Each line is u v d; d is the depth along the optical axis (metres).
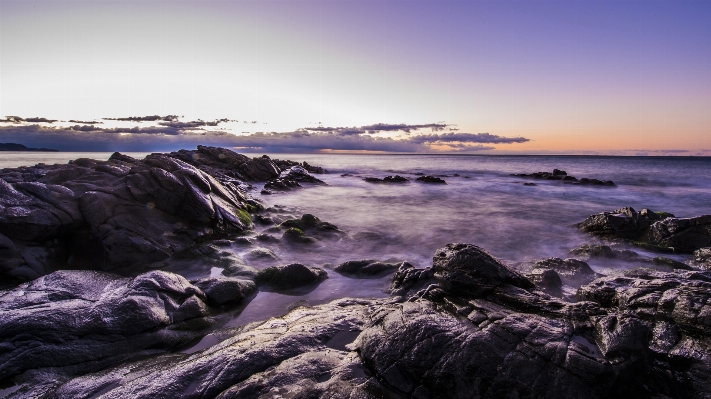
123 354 6.96
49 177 15.73
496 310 6.47
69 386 5.72
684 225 14.67
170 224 14.27
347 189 36.22
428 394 5.12
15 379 6.15
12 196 12.34
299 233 15.99
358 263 12.20
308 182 40.41
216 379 5.32
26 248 11.45
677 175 56.72
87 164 19.05
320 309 8.41
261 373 5.38
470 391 5.01
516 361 5.13
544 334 5.56
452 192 35.19
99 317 7.24
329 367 5.64
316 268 12.12
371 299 9.39
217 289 9.34
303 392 4.94
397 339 5.79
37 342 6.64
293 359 5.73
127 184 14.63
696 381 5.59
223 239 15.22
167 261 12.86
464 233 18.27
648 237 15.59
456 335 5.64
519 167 83.00
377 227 19.38
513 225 20.20
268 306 9.55
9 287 10.58
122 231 12.80
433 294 7.89
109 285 8.90
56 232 12.20
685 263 12.79
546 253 15.02
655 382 5.29
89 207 13.07
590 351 5.27
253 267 12.48
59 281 8.78
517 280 7.88
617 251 13.67
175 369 5.62
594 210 25.39
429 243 16.41
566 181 45.19
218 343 7.08
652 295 7.34
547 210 25.36
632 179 50.44
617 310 7.10
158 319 7.62
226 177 33.69
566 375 4.92
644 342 5.41
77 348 6.73
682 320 6.52
